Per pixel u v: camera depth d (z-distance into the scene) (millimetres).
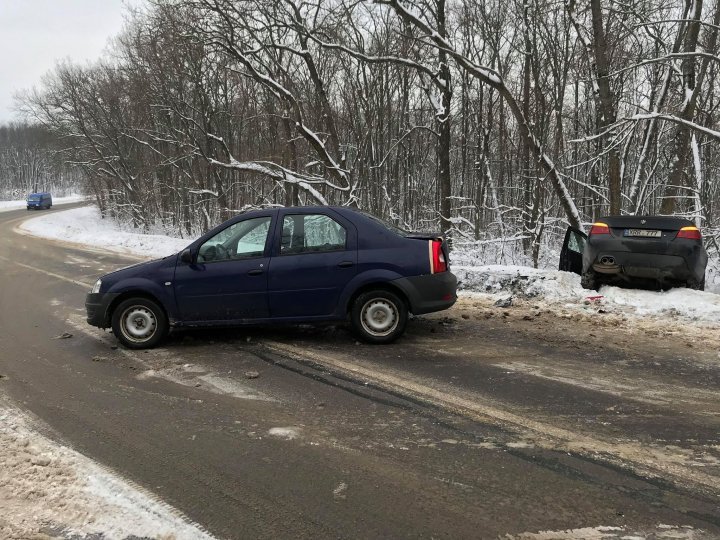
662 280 7520
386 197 19359
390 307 6031
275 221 6113
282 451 3553
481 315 7402
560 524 2699
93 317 6129
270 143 21062
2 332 7062
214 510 2863
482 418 4035
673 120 9914
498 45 18328
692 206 16969
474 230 18891
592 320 7012
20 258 16656
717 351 5695
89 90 35312
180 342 6324
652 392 4547
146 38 21625
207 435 3809
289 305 6004
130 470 3299
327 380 4941
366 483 3133
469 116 24250
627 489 3020
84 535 2615
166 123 23953
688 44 12438
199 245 6078
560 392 4562
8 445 3609
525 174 19609
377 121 18938
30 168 104125
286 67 16891
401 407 4277
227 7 13703
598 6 12062
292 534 2650
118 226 38344
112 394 4660
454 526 2701
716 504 2861
